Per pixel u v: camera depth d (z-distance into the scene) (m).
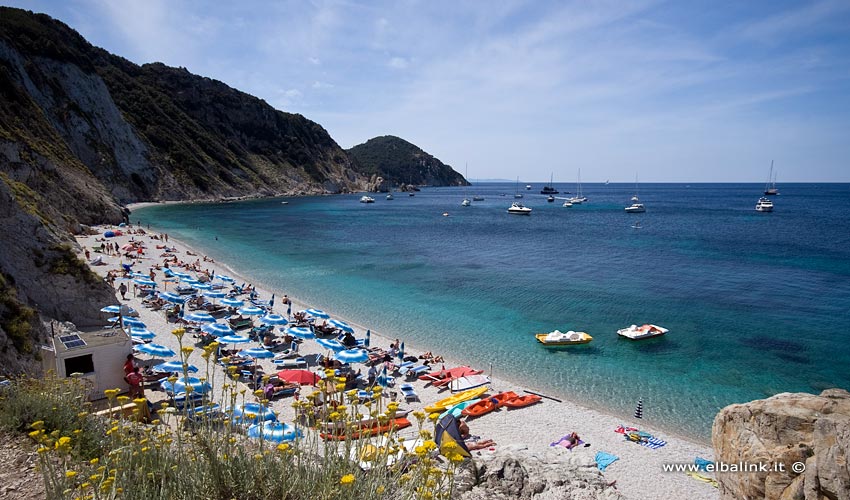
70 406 7.72
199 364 20.50
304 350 24.94
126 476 4.32
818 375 23.72
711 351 26.80
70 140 94.44
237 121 177.50
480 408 19.14
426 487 3.98
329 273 46.06
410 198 199.38
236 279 41.91
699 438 17.98
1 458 6.42
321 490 4.31
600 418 19.05
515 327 30.77
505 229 86.56
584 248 63.72
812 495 6.53
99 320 23.22
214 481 4.50
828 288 41.16
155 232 67.12
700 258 55.91
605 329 30.48
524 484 7.86
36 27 104.88
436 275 45.88
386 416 4.98
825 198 192.88
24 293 19.80
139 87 141.75
